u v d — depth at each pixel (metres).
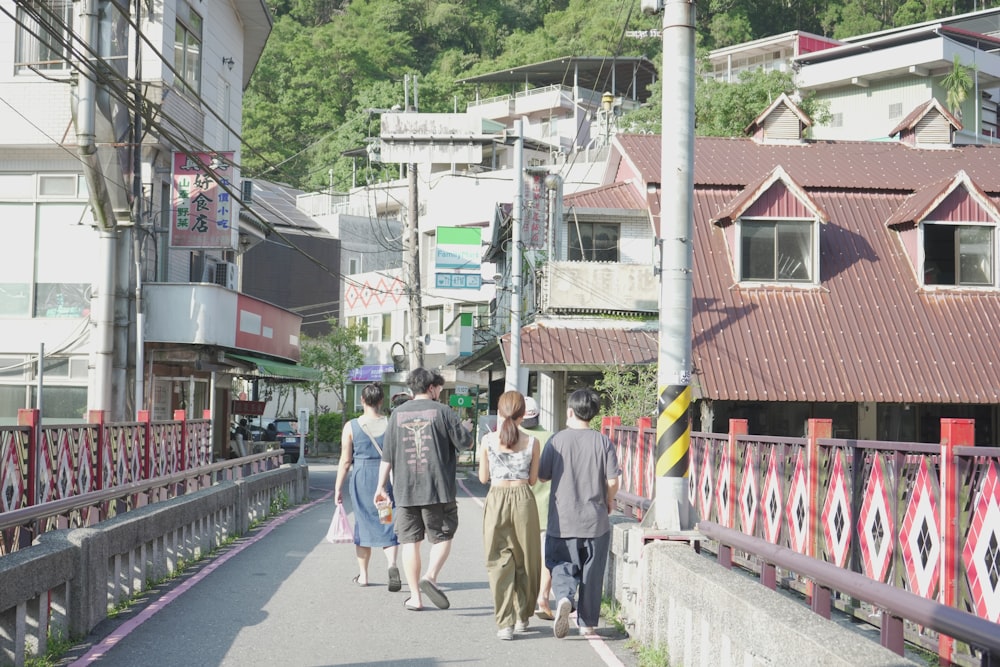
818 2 81.31
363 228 61.25
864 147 29.19
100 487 11.48
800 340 22.67
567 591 7.81
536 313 25.77
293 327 29.14
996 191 25.66
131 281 19.73
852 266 24.39
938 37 51.22
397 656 7.23
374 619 8.51
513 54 77.69
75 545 7.55
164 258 23.41
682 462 8.25
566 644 7.75
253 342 25.14
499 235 32.50
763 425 24.03
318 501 22.48
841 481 8.16
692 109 8.54
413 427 8.87
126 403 19.55
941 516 6.47
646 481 13.86
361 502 9.86
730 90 40.03
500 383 40.97
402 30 85.56
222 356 23.55
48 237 22.48
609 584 9.28
